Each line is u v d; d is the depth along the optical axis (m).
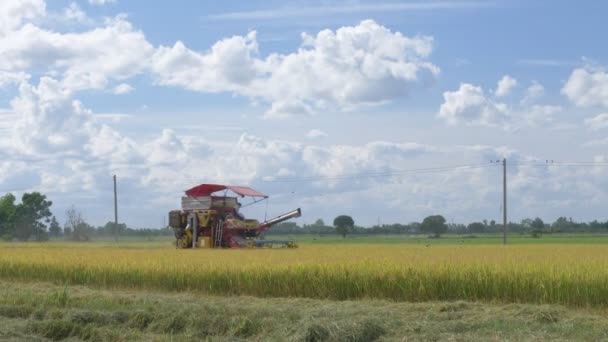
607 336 12.42
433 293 17.17
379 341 12.64
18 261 24.91
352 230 107.62
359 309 15.68
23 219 100.81
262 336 13.38
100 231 86.38
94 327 13.99
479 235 99.56
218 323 14.12
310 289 18.73
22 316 15.57
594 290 15.39
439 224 109.75
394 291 17.62
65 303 17.12
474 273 16.98
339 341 12.50
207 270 20.22
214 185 42.69
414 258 21.58
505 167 53.50
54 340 13.60
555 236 83.56
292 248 35.88
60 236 103.31
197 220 42.78
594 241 57.06
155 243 65.31
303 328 13.01
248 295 19.38
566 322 13.48
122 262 23.00
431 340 12.38
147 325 14.45
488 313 14.70
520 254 24.89
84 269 22.83
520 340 12.17
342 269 18.56
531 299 16.16
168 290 20.83
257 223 43.56
